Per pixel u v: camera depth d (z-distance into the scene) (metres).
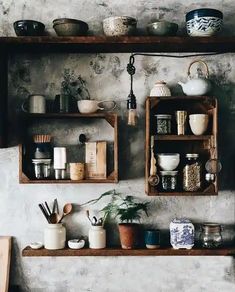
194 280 2.74
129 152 2.74
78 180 2.56
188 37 2.48
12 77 2.73
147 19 2.76
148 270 2.73
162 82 2.61
